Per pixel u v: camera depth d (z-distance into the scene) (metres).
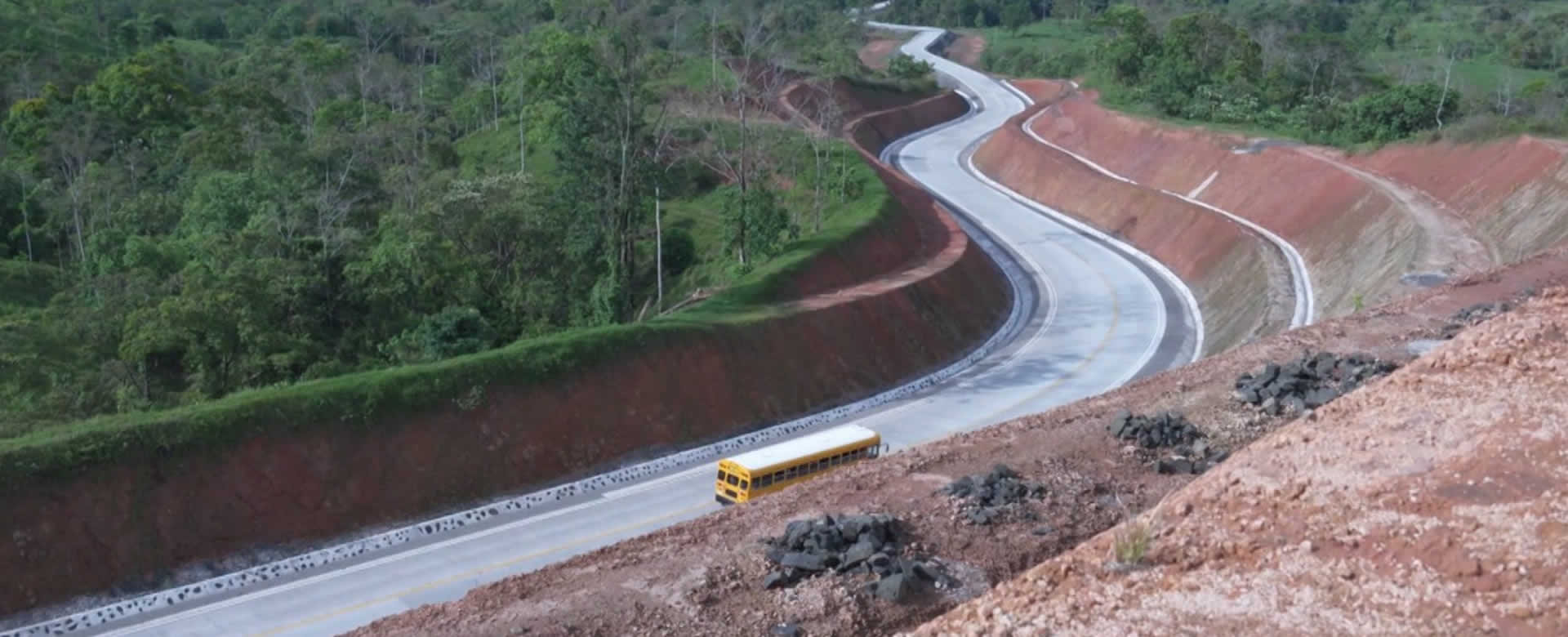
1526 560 13.00
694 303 47.66
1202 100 84.50
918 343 48.12
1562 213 46.00
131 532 30.11
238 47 106.56
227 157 62.50
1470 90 83.25
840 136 85.56
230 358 40.19
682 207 67.56
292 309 44.25
